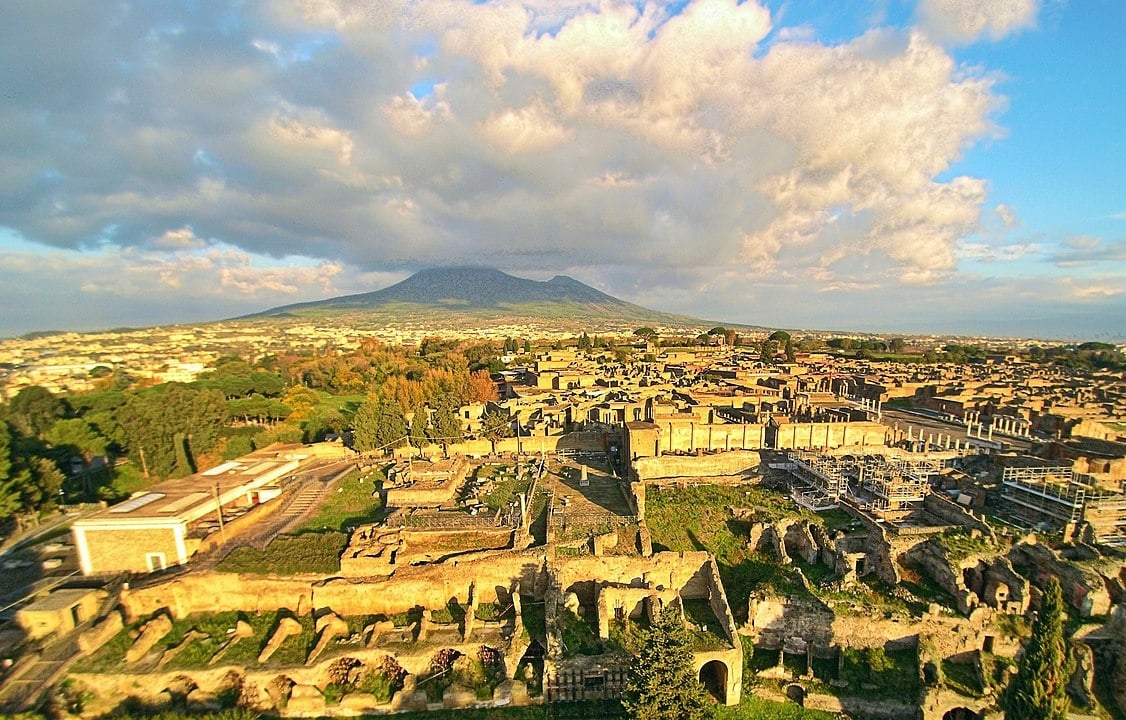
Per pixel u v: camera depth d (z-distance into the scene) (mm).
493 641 47719
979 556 51094
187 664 45969
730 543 59312
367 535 58500
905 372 156625
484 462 83125
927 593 50625
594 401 102000
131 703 43938
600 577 54500
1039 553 51125
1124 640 44344
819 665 47781
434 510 66188
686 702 39844
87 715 42594
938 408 114062
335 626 49562
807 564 56031
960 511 56344
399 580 52562
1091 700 43062
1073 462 62688
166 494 66000
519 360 199000
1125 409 104125
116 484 87375
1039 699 34406
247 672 44875
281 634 48781
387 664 47062
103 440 91000
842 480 63906
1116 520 54500
